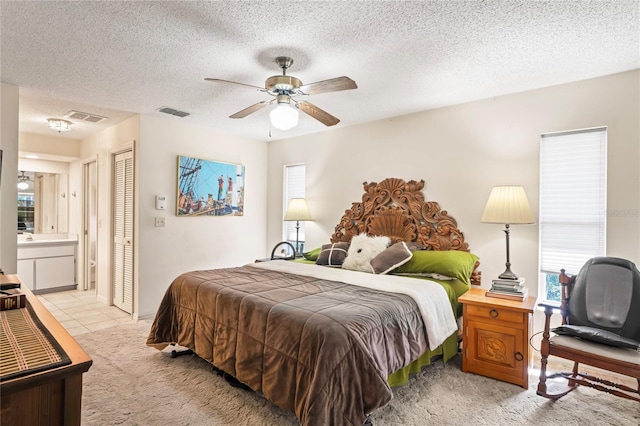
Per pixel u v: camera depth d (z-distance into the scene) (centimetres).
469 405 217
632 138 257
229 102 344
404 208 375
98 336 333
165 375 254
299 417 175
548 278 299
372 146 406
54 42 223
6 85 294
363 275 300
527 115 303
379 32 208
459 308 292
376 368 176
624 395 207
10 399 94
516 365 242
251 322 216
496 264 319
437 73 268
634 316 217
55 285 517
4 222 292
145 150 389
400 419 201
